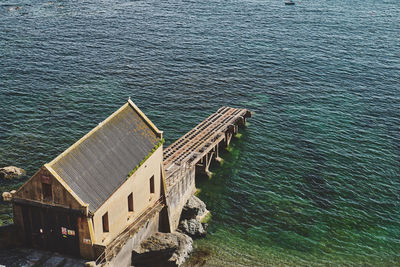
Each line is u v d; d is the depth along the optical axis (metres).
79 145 36.41
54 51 91.88
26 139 61.00
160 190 44.03
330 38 105.94
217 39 103.62
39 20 112.62
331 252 44.97
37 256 35.41
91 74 82.12
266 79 83.69
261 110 72.75
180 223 47.44
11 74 80.00
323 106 74.19
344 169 58.12
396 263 43.97
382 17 125.12
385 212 50.81
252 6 136.25
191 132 61.69
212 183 55.47
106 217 36.12
